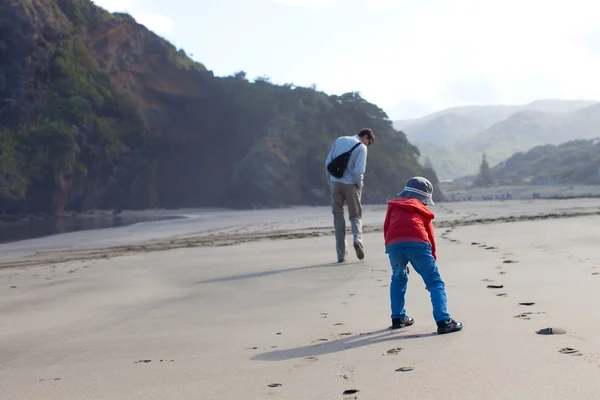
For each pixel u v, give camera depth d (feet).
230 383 11.39
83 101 269.85
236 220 135.95
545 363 11.07
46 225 154.71
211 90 347.36
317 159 321.52
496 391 9.62
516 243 36.76
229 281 27.66
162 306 21.93
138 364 13.62
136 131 294.46
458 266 27.61
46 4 279.08
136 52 329.52
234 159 341.62
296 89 371.15
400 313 15.80
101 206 280.10
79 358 14.62
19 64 251.39
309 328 16.57
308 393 10.34
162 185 322.14
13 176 230.48
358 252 32.83
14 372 13.53
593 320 14.76
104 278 30.83
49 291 26.91
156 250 49.16
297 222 102.12
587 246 33.01
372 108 398.01
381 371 11.44
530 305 17.54
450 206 180.24
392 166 374.43
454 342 13.51
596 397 9.01
